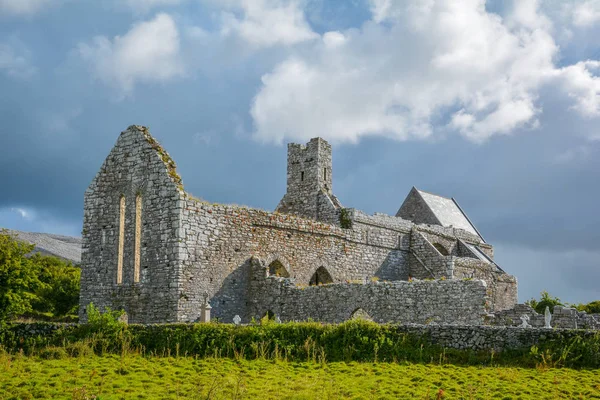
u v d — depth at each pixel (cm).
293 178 5862
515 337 2853
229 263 4312
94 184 4603
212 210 4269
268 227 4597
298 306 4259
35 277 4078
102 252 4472
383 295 4022
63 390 2523
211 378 2689
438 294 3866
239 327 3222
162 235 4144
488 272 5741
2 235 4125
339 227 5181
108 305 4341
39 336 3500
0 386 2578
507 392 2381
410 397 2359
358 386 2531
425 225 6144
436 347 2950
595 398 2298
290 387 2536
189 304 4050
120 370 2853
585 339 2750
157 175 4256
